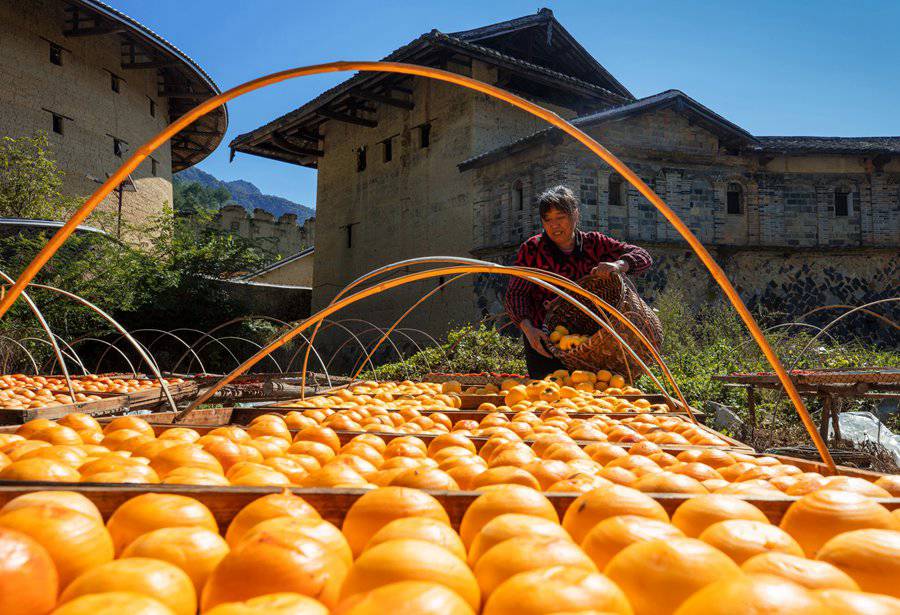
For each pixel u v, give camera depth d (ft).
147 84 85.10
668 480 4.45
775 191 52.16
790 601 2.14
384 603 2.16
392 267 8.79
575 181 47.09
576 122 45.09
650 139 49.19
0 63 64.03
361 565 2.65
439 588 2.28
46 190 60.54
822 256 51.55
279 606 2.21
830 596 2.23
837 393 16.19
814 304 50.70
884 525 3.50
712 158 50.65
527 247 16.71
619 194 48.85
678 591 2.50
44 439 6.42
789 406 22.33
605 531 3.15
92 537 3.01
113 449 6.35
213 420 9.86
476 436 7.52
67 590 2.55
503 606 2.35
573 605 2.27
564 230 15.81
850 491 4.18
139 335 55.31
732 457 5.97
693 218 49.80
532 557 2.74
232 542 3.50
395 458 5.32
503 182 51.98
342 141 74.38
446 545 3.06
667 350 30.89
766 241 51.37
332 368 70.85
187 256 60.54
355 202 71.31
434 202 59.47
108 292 48.60
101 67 75.56
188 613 2.62
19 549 2.48
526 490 3.82
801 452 15.06
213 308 59.52
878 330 51.01
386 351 63.52
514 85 59.00
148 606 2.21
